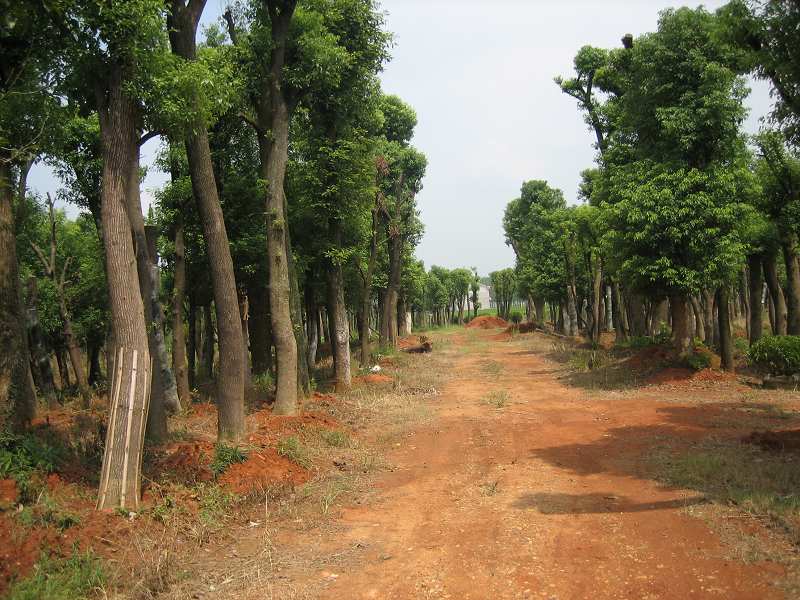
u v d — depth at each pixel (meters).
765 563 5.04
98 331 24.70
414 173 33.62
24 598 4.56
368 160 17.53
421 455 10.27
